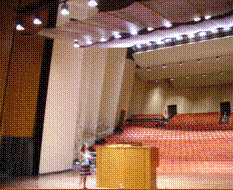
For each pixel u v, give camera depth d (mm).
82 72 11695
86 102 13188
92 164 10102
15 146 9281
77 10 9734
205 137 14141
